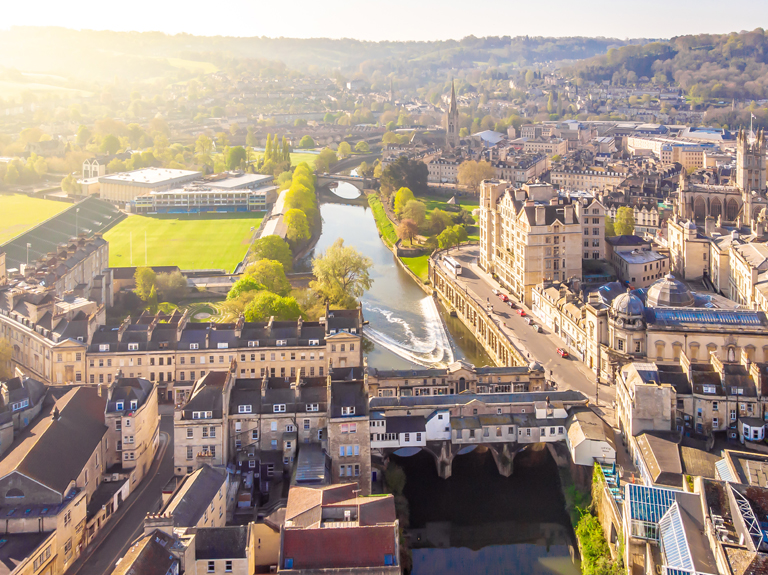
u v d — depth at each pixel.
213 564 178.88
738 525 172.12
